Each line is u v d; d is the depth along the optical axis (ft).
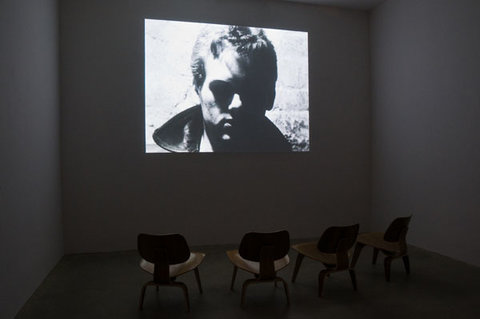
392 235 13.07
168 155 18.57
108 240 17.93
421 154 17.76
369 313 10.21
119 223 18.04
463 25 15.29
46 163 14.57
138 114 18.28
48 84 15.15
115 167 18.02
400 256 13.23
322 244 11.59
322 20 20.89
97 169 17.84
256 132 19.72
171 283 10.57
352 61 21.40
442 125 16.46
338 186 21.08
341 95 21.20
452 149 15.90
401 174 19.21
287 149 20.18
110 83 17.98
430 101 17.17
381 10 20.62
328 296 11.53
